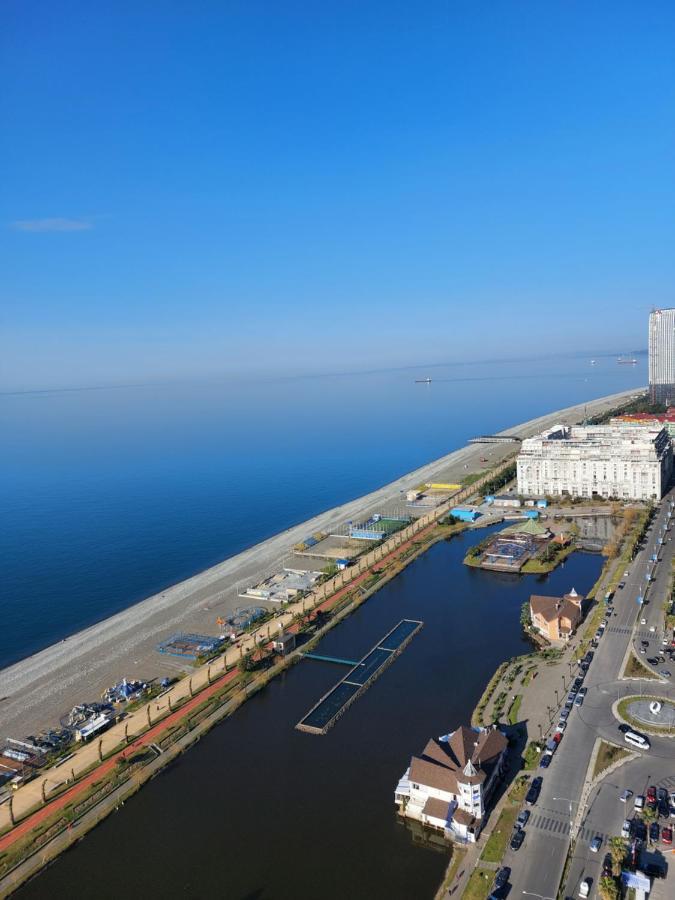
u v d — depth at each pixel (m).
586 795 147.25
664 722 170.50
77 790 165.88
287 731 186.88
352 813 152.00
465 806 142.38
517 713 183.50
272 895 130.75
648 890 120.06
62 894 134.12
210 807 157.00
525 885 124.88
